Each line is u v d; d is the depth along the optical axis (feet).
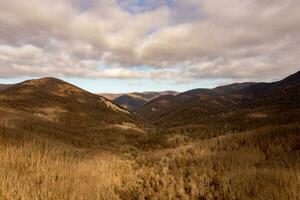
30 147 30.63
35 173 23.81
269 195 30.71
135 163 71.82
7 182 19.12
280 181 33.81
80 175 31.40
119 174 49.75
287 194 29.91
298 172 36.86
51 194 19.69
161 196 38.91
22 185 19.58
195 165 57.36
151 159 79.77
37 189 19.80
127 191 39.93
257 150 75.00
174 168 56.90
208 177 44.47
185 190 40.91
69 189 21.98
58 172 25.13
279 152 67.92
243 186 35.32
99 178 38.81
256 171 42.11
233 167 50.03
